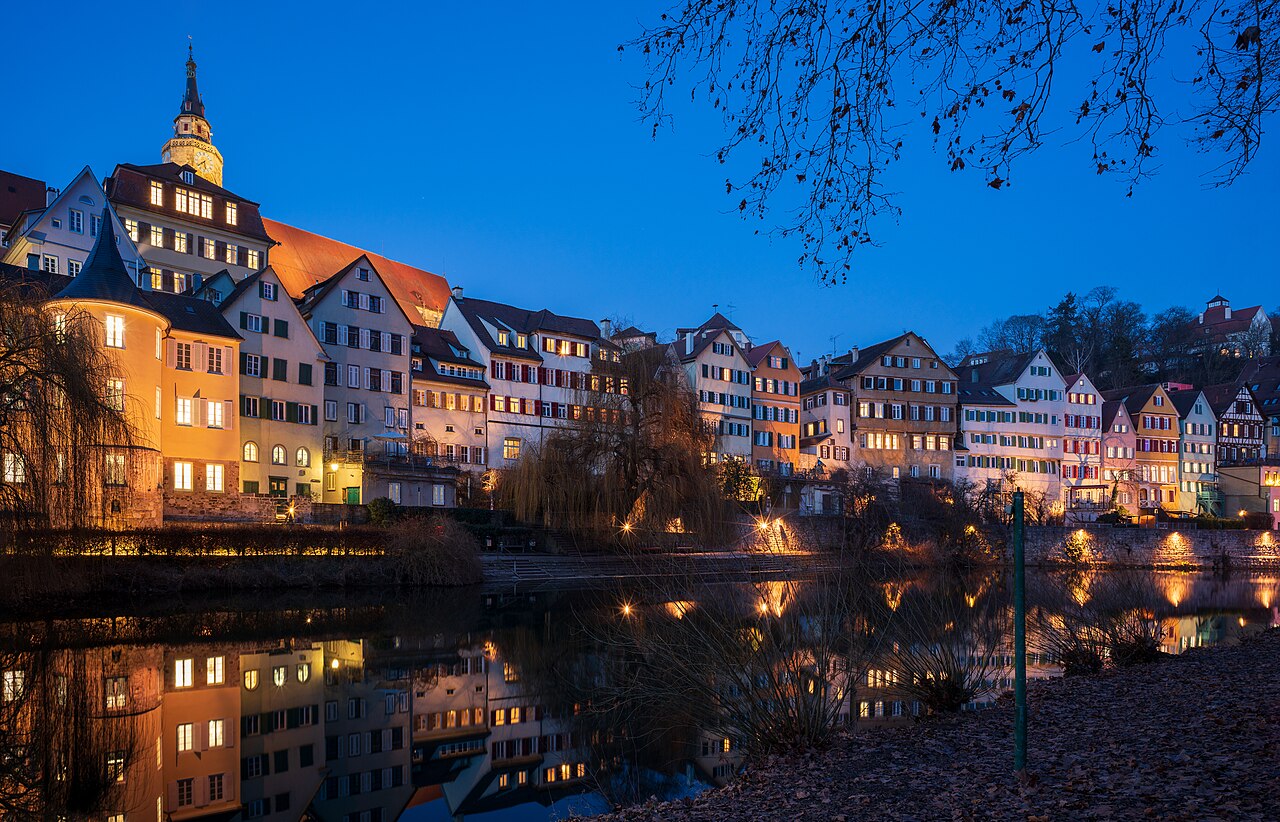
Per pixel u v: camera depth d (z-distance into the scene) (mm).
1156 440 88250
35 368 25266
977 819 8195
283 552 39156
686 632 13883
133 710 19578
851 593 14508
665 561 18359
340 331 55031
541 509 48094
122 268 40562
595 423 48188
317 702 20688
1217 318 130875
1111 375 106188
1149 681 15711
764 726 12734
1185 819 7250
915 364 81688
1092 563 58188
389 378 57125
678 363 52219
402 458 53812
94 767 15703
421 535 41406
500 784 14742
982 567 40344
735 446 74312
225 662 25062
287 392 50719
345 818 13547
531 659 25797
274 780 15312
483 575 42375
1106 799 8195
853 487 53188
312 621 32562
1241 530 70250
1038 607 21203
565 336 68188
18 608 30016
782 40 7488
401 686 22328
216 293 53406
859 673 13703
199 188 57531
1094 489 81625
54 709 19438
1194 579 57688
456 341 65750
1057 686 16031
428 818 13500
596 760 15500
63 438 25797
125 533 35219
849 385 80688
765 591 15086
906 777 10359
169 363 43750
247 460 48219
